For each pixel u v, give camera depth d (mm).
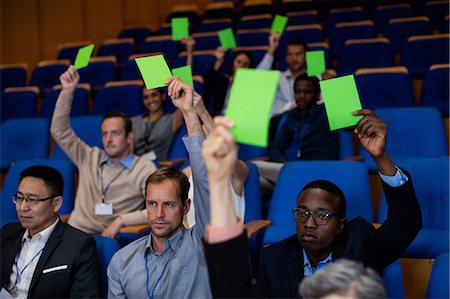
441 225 2549
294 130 3740
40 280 2227
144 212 2924
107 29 9156
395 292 2111
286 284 2012
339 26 6457
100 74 5980
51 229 2332
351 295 1116
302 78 3699
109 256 2338
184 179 2088
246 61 4859
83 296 2205
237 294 1185
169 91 1854
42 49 8305
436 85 4551
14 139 4320
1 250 2375
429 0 7422
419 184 2604
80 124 4102
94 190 3150
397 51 6051
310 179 2752
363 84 4594
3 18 7863
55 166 3299
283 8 8039
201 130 1848
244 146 3889
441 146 3607
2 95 5246
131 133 3182
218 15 8328
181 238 2055
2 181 4262
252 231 2576
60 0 8484
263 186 3494
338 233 2082
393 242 1953
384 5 7664
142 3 9727
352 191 2674
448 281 1796
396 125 3695
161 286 2008
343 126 1807
